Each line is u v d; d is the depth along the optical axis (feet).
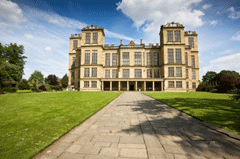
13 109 27.07
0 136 12.85
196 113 22.58
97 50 150.61
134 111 26.16
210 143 11.47
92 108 28.37
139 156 9.47
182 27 144.15
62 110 26.13
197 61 167.32
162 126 16.61
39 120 18.78
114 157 9.38
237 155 9.37
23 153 9.62
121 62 157.79
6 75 94.84
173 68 141.79
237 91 22.43
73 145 11.43
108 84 161.68
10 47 138.00
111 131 14.93
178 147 10.82
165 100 42.86
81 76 149.48
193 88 164.14
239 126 15.20
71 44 184.55
